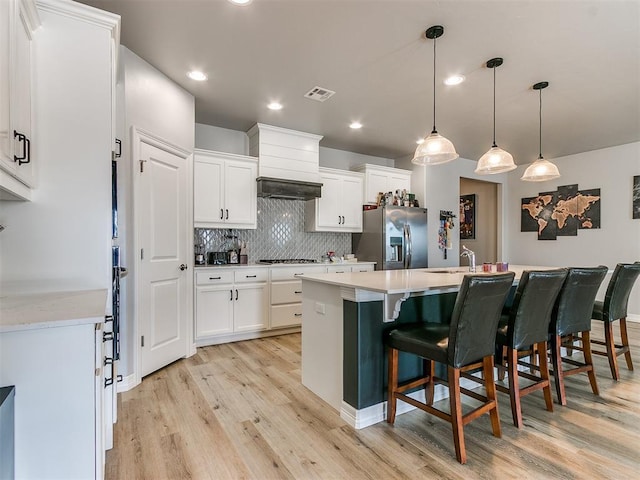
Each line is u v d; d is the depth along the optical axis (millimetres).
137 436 1985
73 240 1717
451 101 3533
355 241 5418
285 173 4402
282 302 4172
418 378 2430
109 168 1771
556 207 5773
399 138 4820
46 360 1069
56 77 1699
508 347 2148
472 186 7199
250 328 3957
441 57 2709
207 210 3900
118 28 1833
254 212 4223
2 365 1036
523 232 6250
